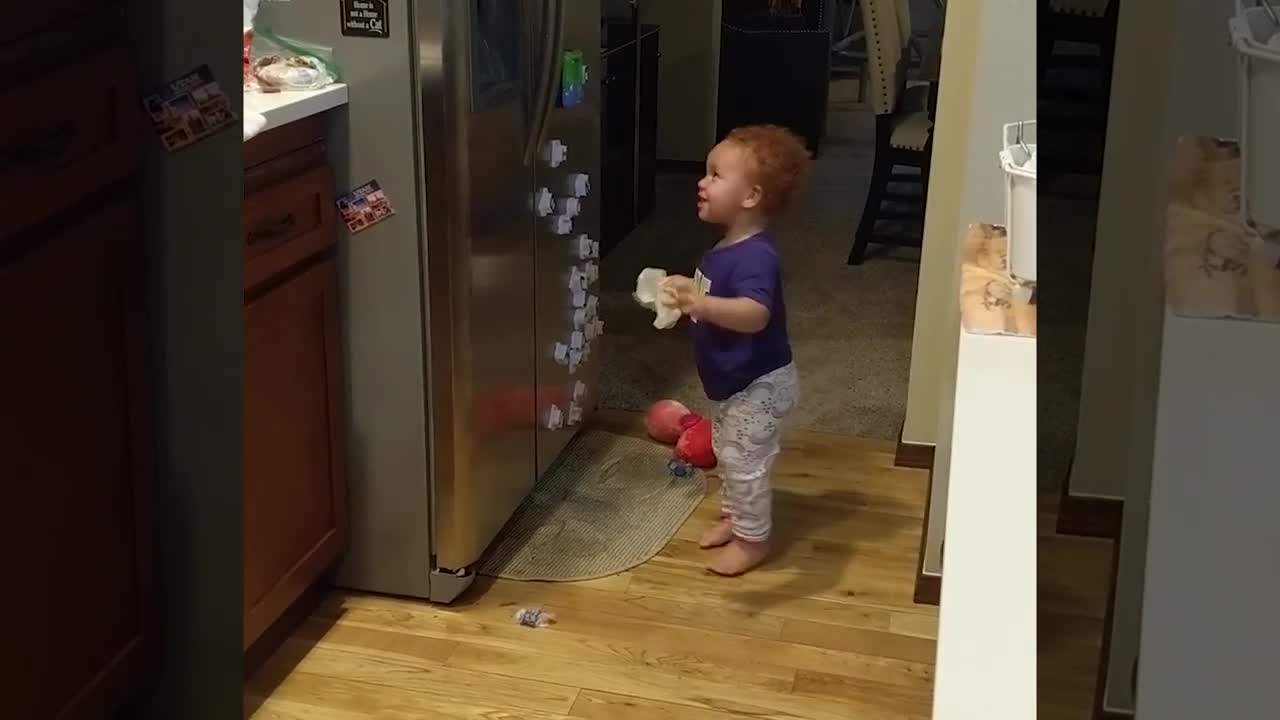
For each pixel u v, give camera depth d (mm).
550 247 2703
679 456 3008
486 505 2455
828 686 2170
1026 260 1399
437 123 2141
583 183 2783
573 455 3049
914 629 2348
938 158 2645
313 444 2219
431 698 2117
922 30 5793
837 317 4062
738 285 2385
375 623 2344
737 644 2291
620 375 3564
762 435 2459
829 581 2516
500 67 2320
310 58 2141
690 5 5684
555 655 2248
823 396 3441
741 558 2527
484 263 2324
